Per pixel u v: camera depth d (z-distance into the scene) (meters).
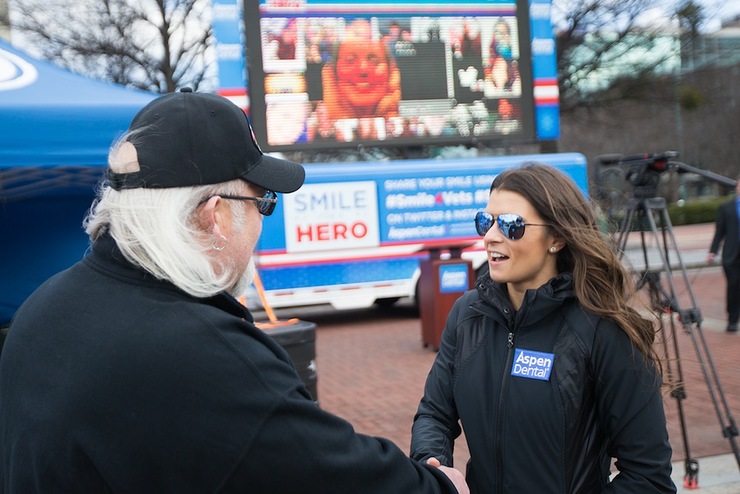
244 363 1.04
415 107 10.46
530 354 1.69
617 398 1.62
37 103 2.67
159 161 1.12
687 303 10.62
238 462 1.00
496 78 10.77
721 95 27.41
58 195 4.45
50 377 1.06
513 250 1.72
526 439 1.65
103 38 15.69
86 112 2.75
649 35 17.20
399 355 7.94
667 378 1.87
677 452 4.35
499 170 10.30
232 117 1.21
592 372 1.64
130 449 0.99
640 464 1.59
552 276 1.78
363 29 10.25
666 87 18.28
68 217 4.48
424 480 1.22
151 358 1.01
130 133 1.16
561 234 1.70
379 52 10.31
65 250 4.46
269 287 9.45
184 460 0.99
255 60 9.88
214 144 1.16
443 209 10.09
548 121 10.96
